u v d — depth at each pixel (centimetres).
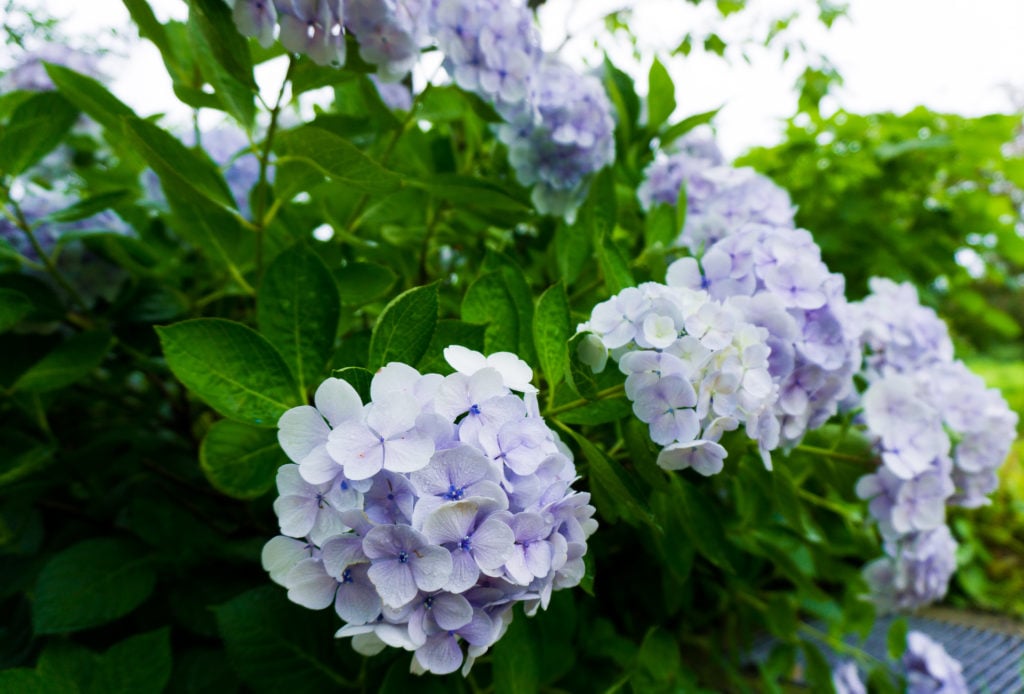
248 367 46
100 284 74
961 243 143
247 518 72
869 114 129
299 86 53
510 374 42
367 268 58
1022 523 157
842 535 71
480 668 59
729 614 88
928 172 135
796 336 49
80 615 57
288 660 55
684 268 52
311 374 50
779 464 56
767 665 80
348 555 38
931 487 58
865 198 130
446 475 38
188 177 53
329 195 67
